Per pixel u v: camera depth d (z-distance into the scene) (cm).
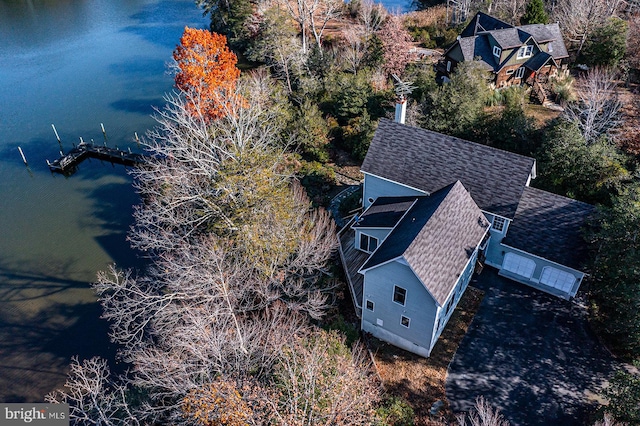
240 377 2311
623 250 2700
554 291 3150
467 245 2872
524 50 5109
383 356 2845
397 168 3459
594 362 2722
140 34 8488
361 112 4925
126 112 5991
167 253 3300
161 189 3772
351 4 7812
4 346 3253
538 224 3147
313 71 5716
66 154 5278
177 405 2186
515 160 3158
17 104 6303
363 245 3403
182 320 2955
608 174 3534
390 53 5559
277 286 3019
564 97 4784
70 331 3347
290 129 4700
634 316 2564
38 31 8788
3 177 5009
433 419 2489
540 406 2525
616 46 5050
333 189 4300
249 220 3030
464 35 5909
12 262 3934
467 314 3042
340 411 2011
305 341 2473
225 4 7650
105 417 2272
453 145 3347
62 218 4422
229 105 4094
